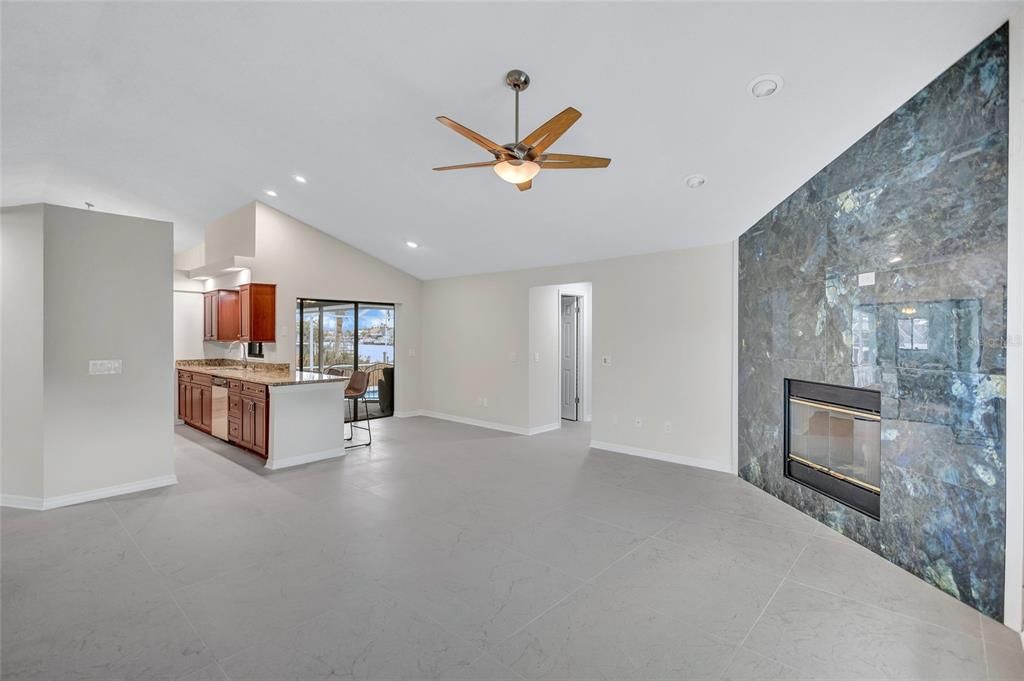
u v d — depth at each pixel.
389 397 7.98
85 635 2.16
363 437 6.39
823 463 3.59
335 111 3.72
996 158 2.30
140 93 3.74
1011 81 2.19
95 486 3.96
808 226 3.61
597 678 1.91
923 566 2.69
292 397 5.00
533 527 3.42
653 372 5.31
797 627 2.26
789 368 3.85
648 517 3.61
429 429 6.95
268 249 6.23
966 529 2.45
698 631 2.22
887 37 2.35
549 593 2.54
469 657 2.03
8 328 3.79
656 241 5.04
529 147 2.65
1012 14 2.17
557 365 7.16
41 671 1.92
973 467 2.42
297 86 3.47
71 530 3.33
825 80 2.66
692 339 5.00
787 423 3.95
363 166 4.58
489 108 3.29
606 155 3.62
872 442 3.12
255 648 2.08
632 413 5.50
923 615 2.36
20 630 2.19
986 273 2.35
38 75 3.30
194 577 2.68
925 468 2.68
